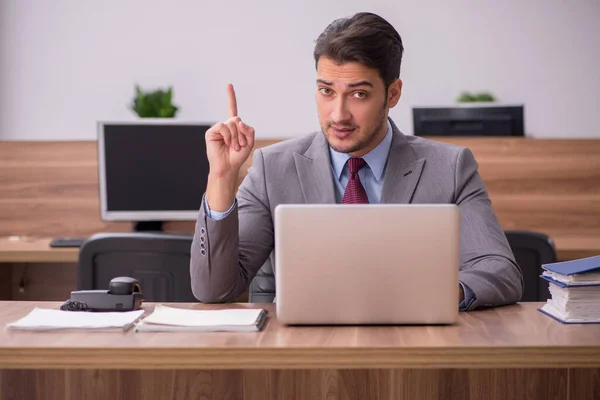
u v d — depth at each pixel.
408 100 6.91
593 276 1.60
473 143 3.68
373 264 1.55
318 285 1.55
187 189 3.71
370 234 1.55
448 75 6.89
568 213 3.68
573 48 6.84
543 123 6.89
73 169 3.72
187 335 1.48
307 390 1.68
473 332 1.51
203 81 6.88
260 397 1.69
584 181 3.67
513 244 2.67
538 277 2.67
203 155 3.71
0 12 6.79
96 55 6.84
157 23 6.86
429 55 6.89
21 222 3.73
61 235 3.73
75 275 3.64
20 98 6.84
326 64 1.89
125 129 3.67
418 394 1.68
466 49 6.88
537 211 3.68
